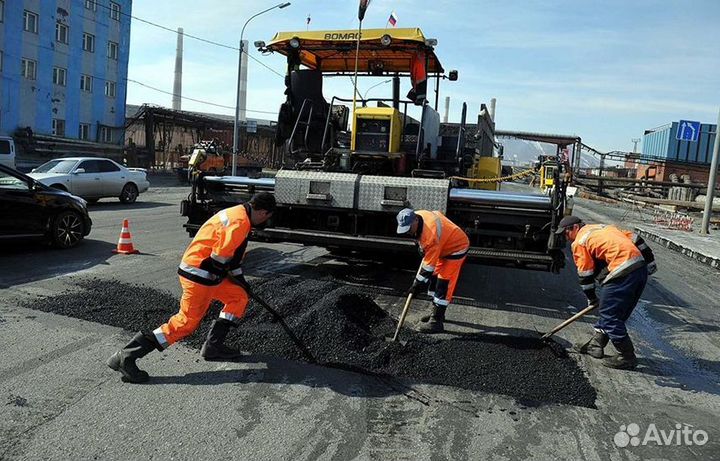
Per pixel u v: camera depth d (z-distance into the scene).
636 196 30.58
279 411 3.54
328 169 7.73
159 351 4.26
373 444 3.20
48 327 4.80
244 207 4.00
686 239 14.40
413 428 3.42
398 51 7.91
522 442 3.33
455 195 6.40
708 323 6.51
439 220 5.11
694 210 24.95
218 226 3.94
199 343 4.61
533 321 6.02
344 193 6.65
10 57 28.64
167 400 3.62
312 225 7.21
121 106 37.03
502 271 8.93
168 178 32.66
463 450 3.20
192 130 41.41
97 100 34.97
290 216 7.29
